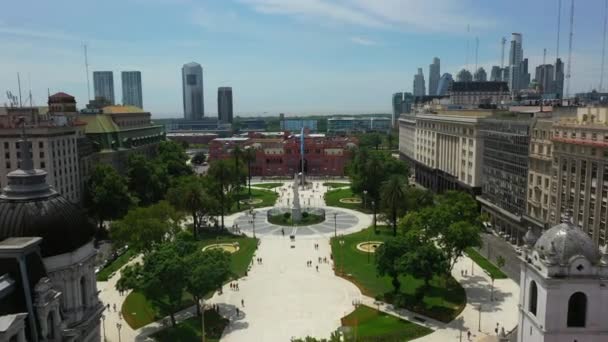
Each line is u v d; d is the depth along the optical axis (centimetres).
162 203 12550
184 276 7719
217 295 9731
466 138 16600
